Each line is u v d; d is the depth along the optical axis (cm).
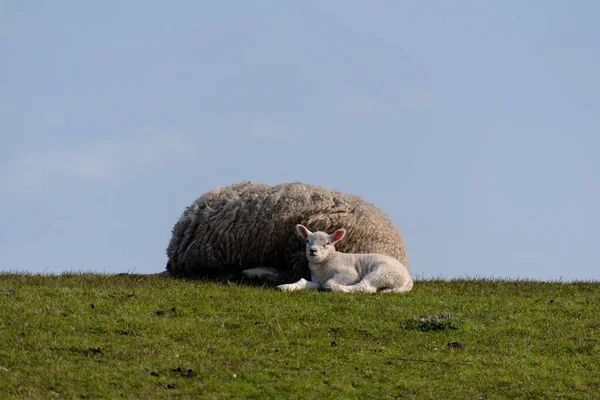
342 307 4919
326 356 4238
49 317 4569
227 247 5741
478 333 4719
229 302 4969
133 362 4059
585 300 5547
